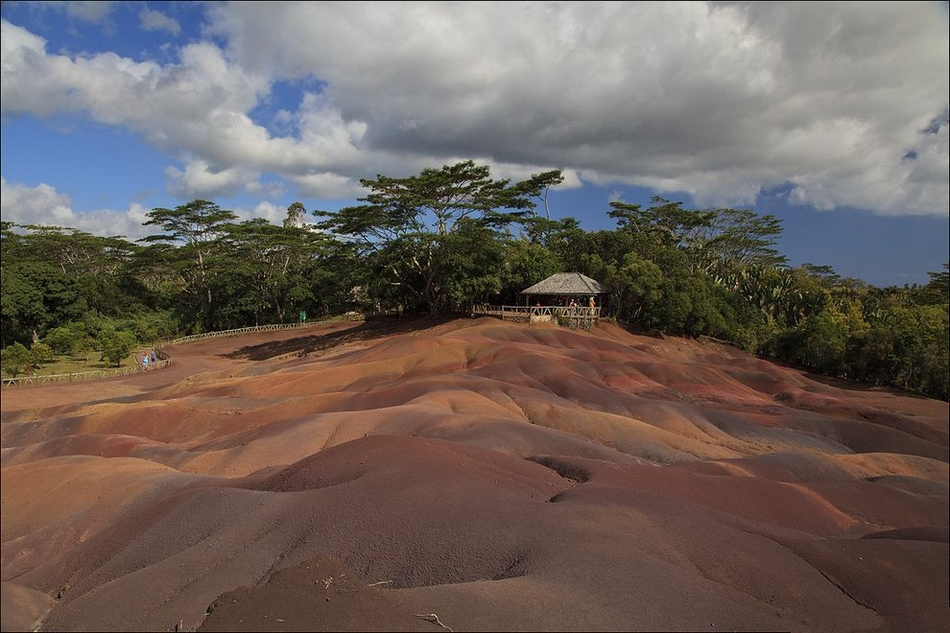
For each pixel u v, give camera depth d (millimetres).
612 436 21203
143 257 70438
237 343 59562
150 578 8477
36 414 29484
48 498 15008
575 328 46250
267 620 5844
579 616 6031
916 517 16859
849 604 9508
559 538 8414
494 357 32750
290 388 31125
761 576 9102
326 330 63312
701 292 52781
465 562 8188
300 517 9953
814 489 16922
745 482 15852
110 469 16203
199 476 14891
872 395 40406
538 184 62969
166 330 66938
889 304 57312
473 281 47312
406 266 51688
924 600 10062
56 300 56656
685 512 10703
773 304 62469
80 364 49438
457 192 48625
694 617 6344
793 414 28500
